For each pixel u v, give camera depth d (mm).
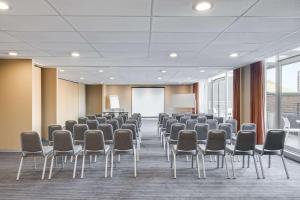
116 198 3752
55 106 8492
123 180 4594
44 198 3756
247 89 8398
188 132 4637
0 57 6598
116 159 6129
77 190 4090
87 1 2836
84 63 7598
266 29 3980
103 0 2809
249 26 3814
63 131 4613
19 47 5277
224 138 4602
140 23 3639
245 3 2902
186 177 4770
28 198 3758
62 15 3287
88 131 4625
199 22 3604
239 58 6840
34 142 4602
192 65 8141
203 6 2996
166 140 6684
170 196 3822
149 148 7668
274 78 7211
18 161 6000
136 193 3951
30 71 6883
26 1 2824
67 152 4691
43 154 4688
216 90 13453
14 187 4246
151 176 4836
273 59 7031
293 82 6500
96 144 4660
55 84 8492
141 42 4824
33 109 7316
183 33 4191
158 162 5910
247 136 4559
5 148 6895
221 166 5562
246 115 8523
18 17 3348
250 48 5480
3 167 5504
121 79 13727
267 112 7469
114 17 3375
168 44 5020
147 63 7648
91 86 18203
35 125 7809
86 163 5797
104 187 4227
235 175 4898
